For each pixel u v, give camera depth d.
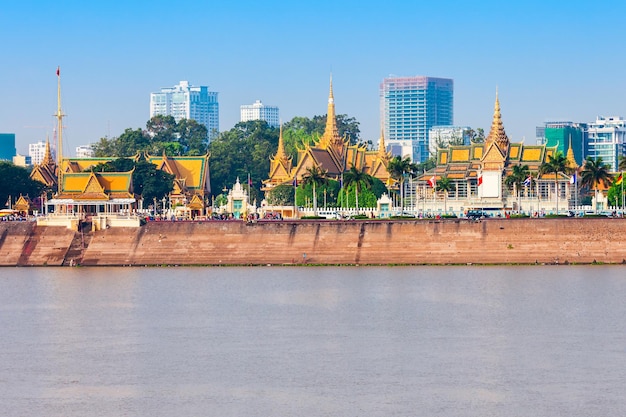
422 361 181.38
